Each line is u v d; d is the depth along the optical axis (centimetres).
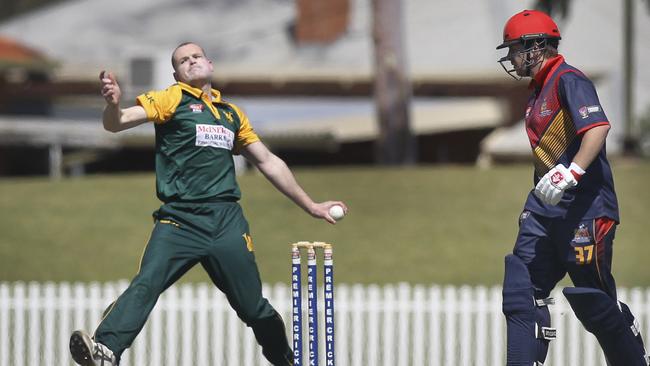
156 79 12444
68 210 8262
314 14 18450
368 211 8169
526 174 9450
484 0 17788
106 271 6875
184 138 2578
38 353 4747
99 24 19225
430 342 4691
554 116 2561
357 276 6694
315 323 2573
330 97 16700
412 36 17838
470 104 15825
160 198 2625
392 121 12700
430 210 8200
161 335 4703
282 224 7788
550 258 2602
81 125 12731
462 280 6612
